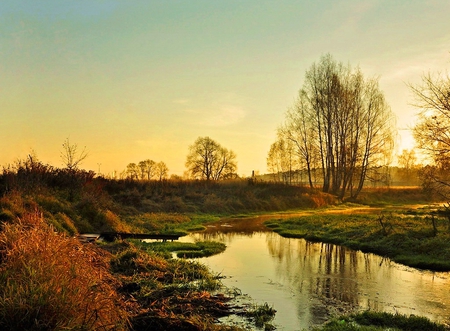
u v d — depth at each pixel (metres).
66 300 6.30
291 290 11.40
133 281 10.49
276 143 63.09
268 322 8.74
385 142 47.53
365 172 49.44
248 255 16.84
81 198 21.72
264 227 27.16
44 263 7.15
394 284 12.16
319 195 45.06
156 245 17.77
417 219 24.45
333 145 48.94
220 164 75.19
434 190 25.38
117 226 20.47
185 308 9.01
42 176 22.22
